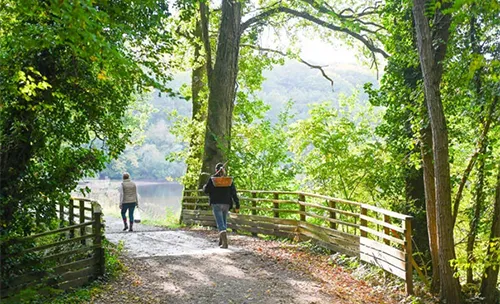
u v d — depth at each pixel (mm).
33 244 8273
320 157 18578
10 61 7477
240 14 19250
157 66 9195
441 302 8328
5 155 7895
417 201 12336
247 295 8172
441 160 8188
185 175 21281
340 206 18172
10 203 7852
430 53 8141
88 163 8711
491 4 4273
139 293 8078
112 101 9312
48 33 5641
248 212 18031
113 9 6668
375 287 9047
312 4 19047
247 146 21141
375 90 12727
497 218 8617
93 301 7535
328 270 10047
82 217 11008
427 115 10031
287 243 12711
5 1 7031
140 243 12492
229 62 18875
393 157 13102
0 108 7637
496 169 9742
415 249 11836
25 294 6723
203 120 22312
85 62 7840
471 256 9016
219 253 11070
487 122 9062
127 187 15516
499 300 8977
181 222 18594
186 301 7773
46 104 7949
